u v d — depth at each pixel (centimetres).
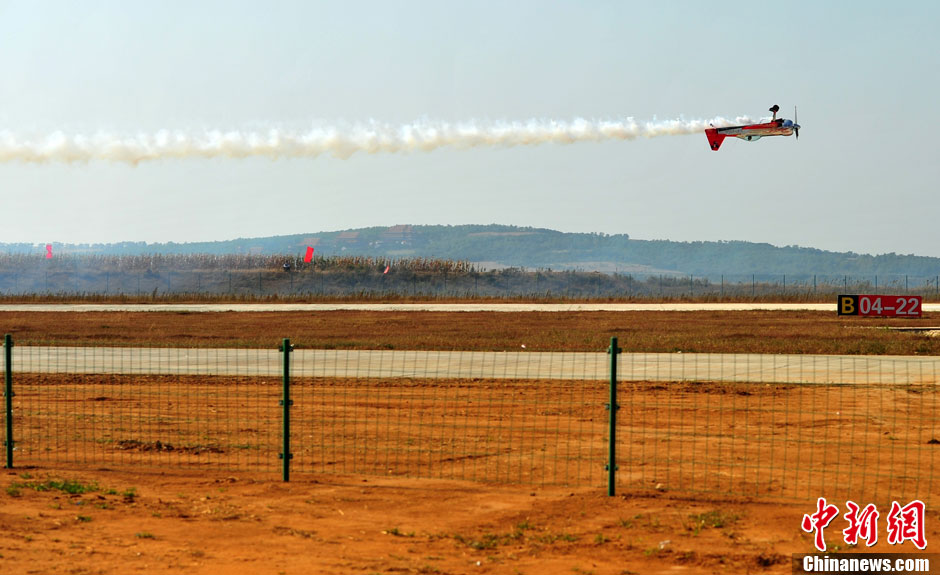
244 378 5231
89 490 2583
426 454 3111
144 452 3162
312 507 2420
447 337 8381
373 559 1970
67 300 16562
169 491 2598
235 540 2109
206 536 2142
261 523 2258
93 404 4269
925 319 11394
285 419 2727
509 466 2923
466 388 4812
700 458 3052
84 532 2162
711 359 6203
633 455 3098
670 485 2661
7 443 2923
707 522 2261
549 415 3962
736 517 2316
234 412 4038
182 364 5969
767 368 5688
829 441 3366
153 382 5050
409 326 10319
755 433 3538
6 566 1878
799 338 8244
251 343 7444
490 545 2089
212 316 12244
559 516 2339
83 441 3353
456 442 3328
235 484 2683
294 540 2111
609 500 2483
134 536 2130
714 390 4700
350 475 2798
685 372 5494
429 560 1973
